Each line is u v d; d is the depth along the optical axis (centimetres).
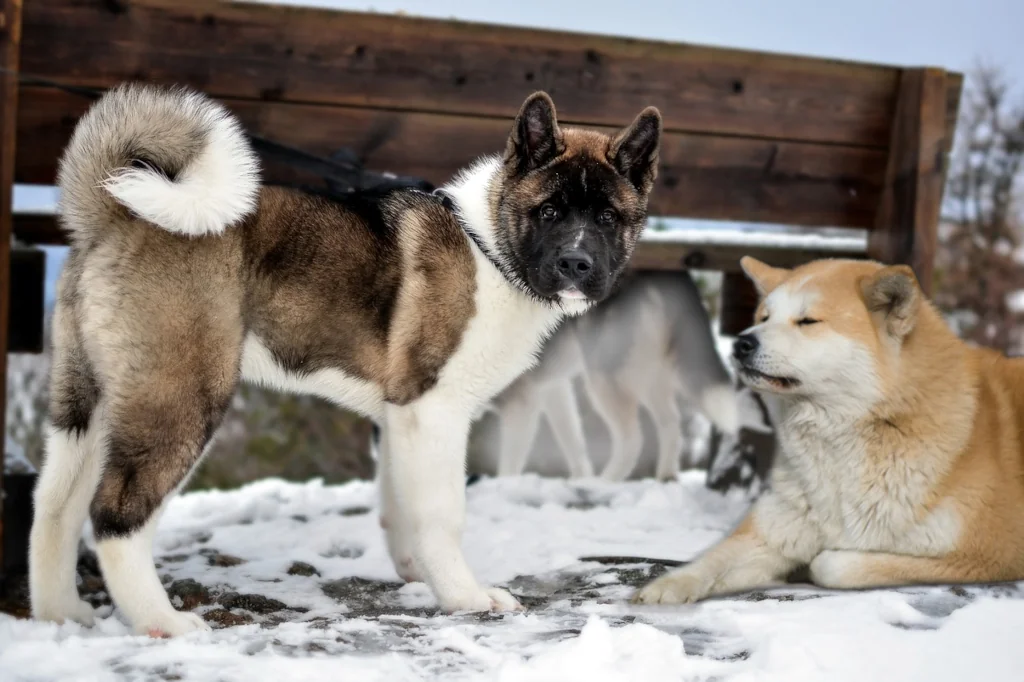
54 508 320
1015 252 1396
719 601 329
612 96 532
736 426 625
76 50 456
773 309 369
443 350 339
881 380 351
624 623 304
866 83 568
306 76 489
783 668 249
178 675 248
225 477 1090
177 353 307
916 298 352
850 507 363
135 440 303
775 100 556
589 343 636
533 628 297
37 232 528
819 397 360
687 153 547
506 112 518
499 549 430
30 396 1017
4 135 398
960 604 313
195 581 381
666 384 650
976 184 1452
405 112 505
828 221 576
